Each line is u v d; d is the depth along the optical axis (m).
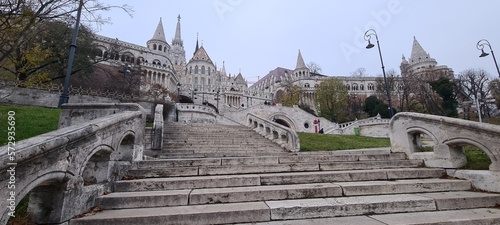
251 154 9.66
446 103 44.94
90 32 29.94
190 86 73.31
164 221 3.38
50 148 2.85
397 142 7.34
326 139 16.22
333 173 5.17
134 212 3.59
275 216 3.62
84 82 33.28
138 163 5.64
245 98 77.06
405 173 5.46
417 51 85.69
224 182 4.76
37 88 17.11
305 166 5.89
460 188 4.88
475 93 48.66
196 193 4.10
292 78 86.31
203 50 96.88
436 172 5.60
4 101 15.06
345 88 60.47
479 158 5.71
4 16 10.03
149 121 19.84
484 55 22.33
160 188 4.57
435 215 3.71
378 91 64.50
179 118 31.19
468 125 5.14
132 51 64.75
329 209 3.76
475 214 3.74
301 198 4.27
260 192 4.22
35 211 3.08
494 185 4.55
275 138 12.41
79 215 3.40
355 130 32.62
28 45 17.55
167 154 9.00
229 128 15.34
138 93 38.31
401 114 7.20
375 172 5.31
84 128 3.60
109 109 6.80
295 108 41.88
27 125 8.72
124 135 5.17
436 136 5.96
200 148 10.09
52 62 24.56
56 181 3.08
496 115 49.56
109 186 4.34
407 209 3.93
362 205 3.84
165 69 64.19
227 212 3.53
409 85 53.88
